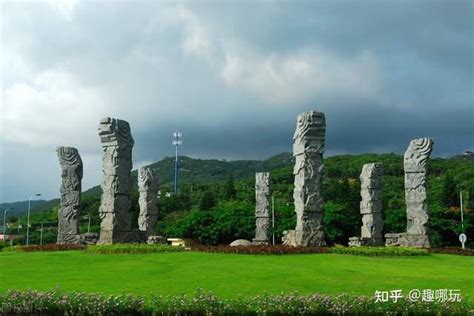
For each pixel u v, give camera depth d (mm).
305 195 32344
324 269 22938
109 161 34469
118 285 19031
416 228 39406
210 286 18750
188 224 64188
